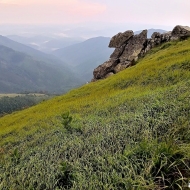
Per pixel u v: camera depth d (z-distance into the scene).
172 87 11.74
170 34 41.47
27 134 13.23
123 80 23.28
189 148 4.34
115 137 6.26
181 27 39.72
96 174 4.62
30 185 4.72
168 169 4.05
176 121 5.82
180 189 3.69
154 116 6.85
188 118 5.69
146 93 13.30
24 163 6.30
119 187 3.99
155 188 3.78
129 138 5.82
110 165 4.67
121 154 4.97
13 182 5.16
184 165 4.14
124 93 16.95
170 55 27.52
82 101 19.92
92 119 10.42
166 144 4.55
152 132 5.65
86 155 5.64
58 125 12.79
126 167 4.29
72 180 4.64
